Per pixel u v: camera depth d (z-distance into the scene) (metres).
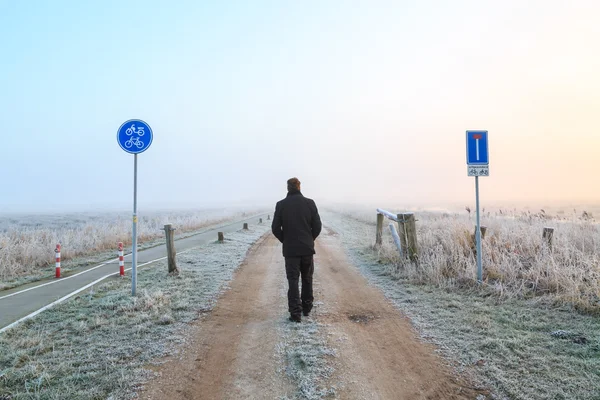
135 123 7.14
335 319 5.59
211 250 13.39
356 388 3.53
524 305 5.80
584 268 6.76
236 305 6.43
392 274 8.46
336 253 12.39
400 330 5.05
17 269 10.55
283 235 5.85
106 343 4.64
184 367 4.02
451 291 6.84
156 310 5.93
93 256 13.08
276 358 4.22
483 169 7.18
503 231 10.43
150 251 13.95
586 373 3.59
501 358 4.00
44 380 3.68
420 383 3.61
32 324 5.53
